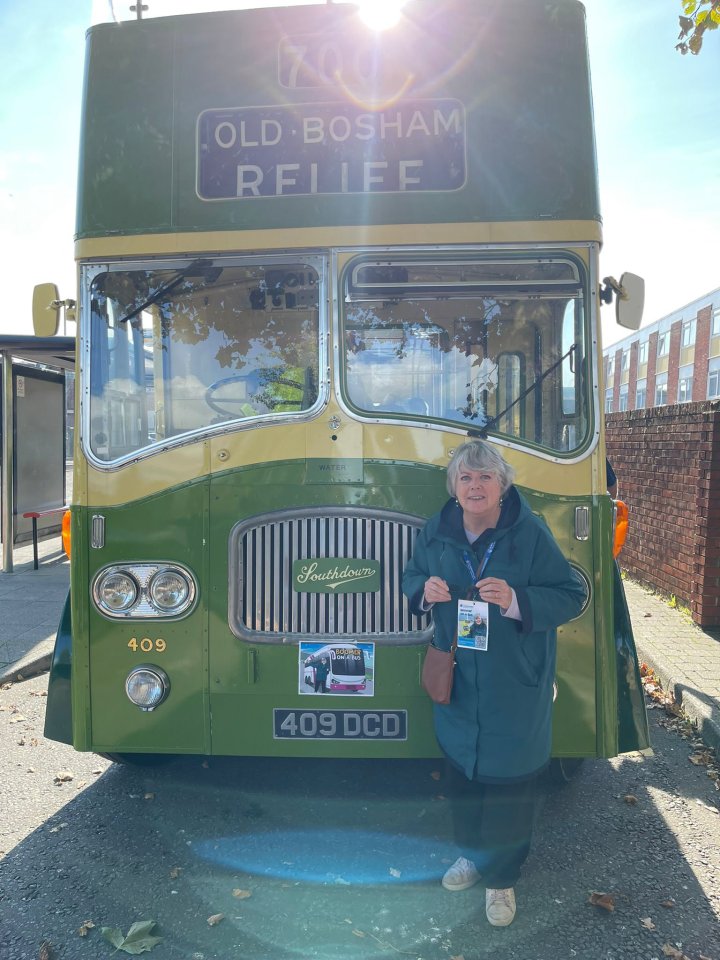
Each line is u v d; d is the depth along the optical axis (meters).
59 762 4.53
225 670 3.33
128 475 3.38
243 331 3.41
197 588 3.34
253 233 3.34
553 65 3.27
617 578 3.55
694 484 7.26
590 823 3.80
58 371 11.79
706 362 38.81
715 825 3.79
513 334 3.32
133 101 3.39
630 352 51.97
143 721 3.39
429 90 3.28
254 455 3.33
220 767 4.44
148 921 2.99
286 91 3.32
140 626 3.37
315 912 3.07
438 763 4.48
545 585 2.83
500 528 2.83
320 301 3.33
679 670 5.70
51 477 11.67
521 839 2.92
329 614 3.29
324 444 3.31
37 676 6.18
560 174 3.25
